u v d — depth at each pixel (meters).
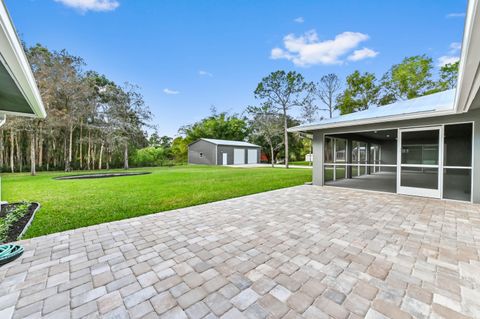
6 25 1.55
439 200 5.28
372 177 10.17
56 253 2.56
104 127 16.44
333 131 7.41
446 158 7.36
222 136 33.06
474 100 4.01
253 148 28.33
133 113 17.92
